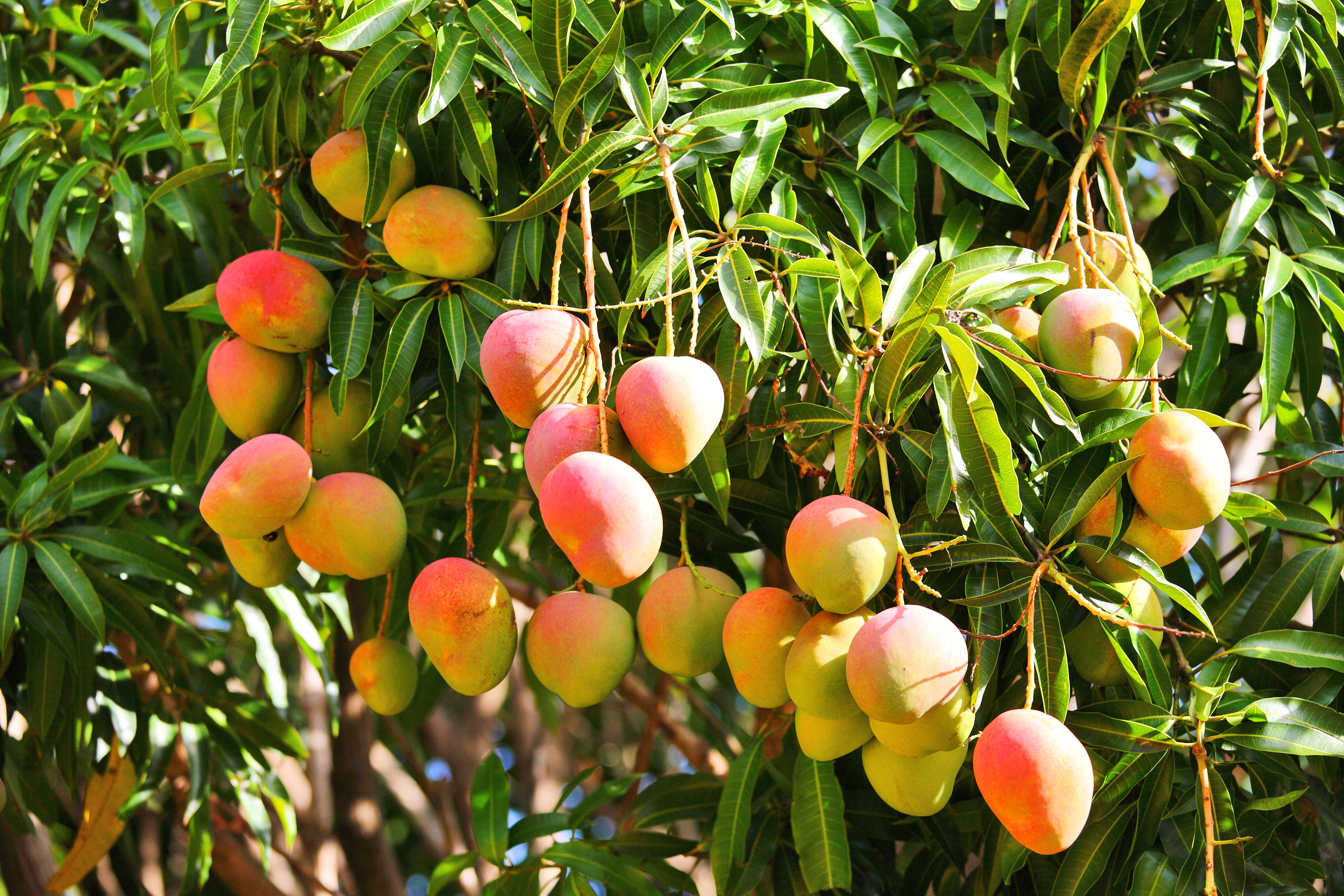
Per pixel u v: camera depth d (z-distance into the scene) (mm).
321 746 4105
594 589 3295
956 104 2359
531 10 2277
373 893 3426
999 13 2672
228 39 2193
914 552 2197
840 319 2297
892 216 2365
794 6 2389
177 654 2855
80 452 2670
